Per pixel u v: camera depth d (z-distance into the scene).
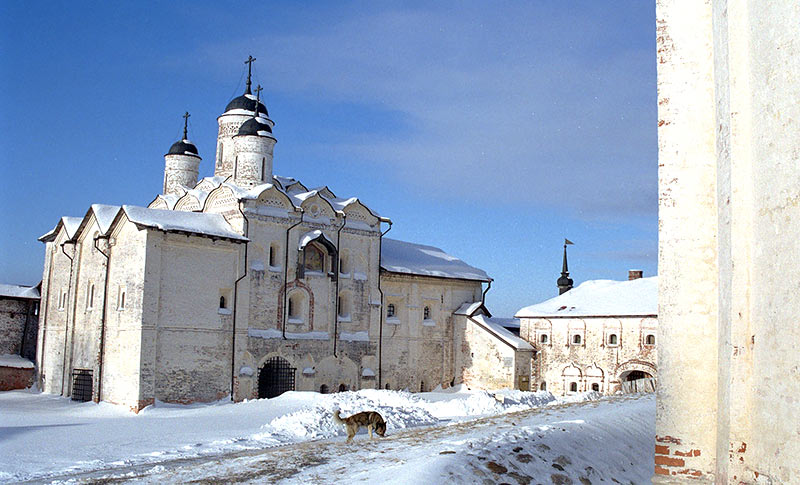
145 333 36.22
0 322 49.19
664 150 10.15
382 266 49.81
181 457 20.00
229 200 42.25
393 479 11.36
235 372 39.72
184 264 38.31
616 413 18.61
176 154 53.50
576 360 48.66
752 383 7.99
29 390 46.41
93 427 27.62
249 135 44.56
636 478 14.87
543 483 12.81
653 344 45.25
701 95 10.09
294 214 43.88
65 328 44.66
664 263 9.98
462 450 13.27
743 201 8.22
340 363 46.16
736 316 8.20
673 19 10.34
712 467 9.34
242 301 40.66
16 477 17.09
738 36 8.39
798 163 7.11
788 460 7.07
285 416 26.77
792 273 7.12
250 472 13.59
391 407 28.80
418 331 51.81
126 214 37.75
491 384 50.91
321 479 12.30
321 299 45.31
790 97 7.27
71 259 43.88
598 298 50.09
